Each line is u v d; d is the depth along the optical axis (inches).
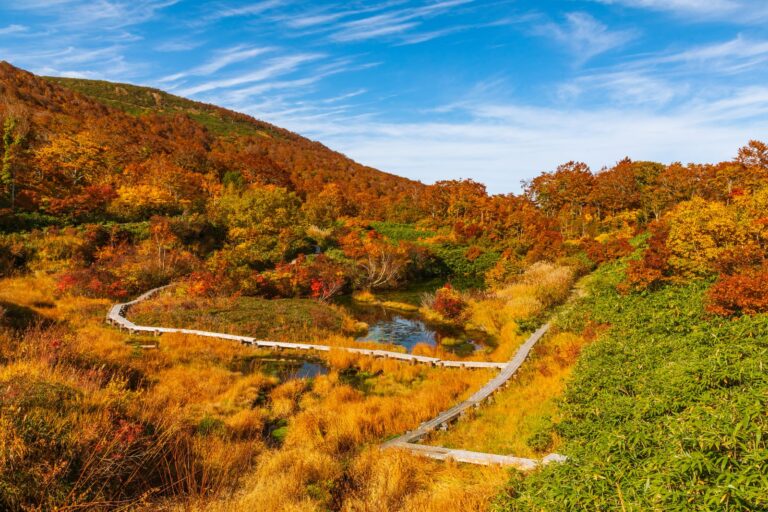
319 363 575.2
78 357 414.0
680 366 254.7
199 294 859.4
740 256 499.8
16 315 588.1
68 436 216.2
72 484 195.0
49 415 229.6
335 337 679.1
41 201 1204.5
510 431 338.3
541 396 400.2
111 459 213.8
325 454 309.0
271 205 1408.7
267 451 313.7
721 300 401.7
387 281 1223.5
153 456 250.5
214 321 698.8
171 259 1047.0
